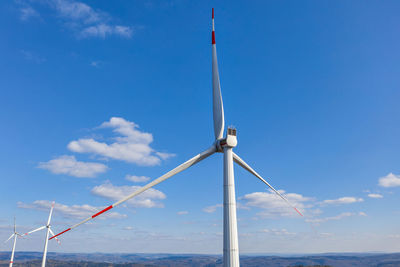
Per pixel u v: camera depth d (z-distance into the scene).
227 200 40.97
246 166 48.03
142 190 43.34
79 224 40.16
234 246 38.59
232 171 42.97
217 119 48.03
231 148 44.09
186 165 45.06
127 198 42.50
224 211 40.69
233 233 39.19
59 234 40.50
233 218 39.97
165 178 44.47
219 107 48.38
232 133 43.91
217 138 47.12
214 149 45.62
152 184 43.75
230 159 43.47
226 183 42.00
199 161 46.41
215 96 49.38
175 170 44.75
